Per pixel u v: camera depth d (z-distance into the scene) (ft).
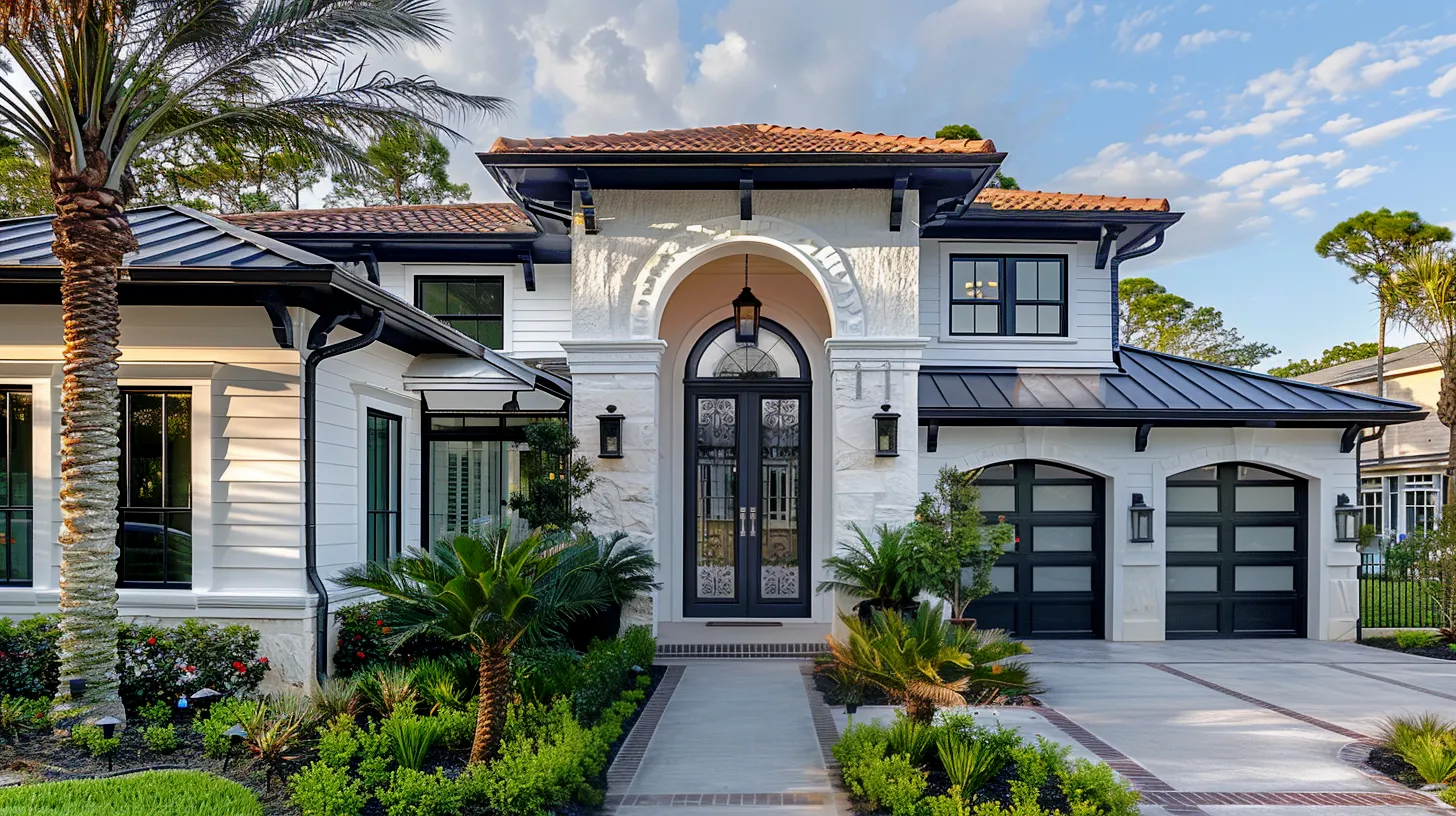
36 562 26.63
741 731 25.40
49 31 20.84
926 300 45.91
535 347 46.96
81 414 21.59
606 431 35.76
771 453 41.75
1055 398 42.19
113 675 22.12
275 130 25.77
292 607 25.91
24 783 18.44
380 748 19.17
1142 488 42.52
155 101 23.38
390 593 19.49
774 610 41.24
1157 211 43.93
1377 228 80.33
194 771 18.98
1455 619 40.65
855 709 27.76
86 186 21.49
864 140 37.60
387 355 33.50
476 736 19.22
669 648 36.09
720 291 42.04
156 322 26.45
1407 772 21.39
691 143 37.22
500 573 18.58
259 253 25.64
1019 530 43.37
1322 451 42.86
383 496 33.71
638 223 36.63
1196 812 18.85
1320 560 42.70
